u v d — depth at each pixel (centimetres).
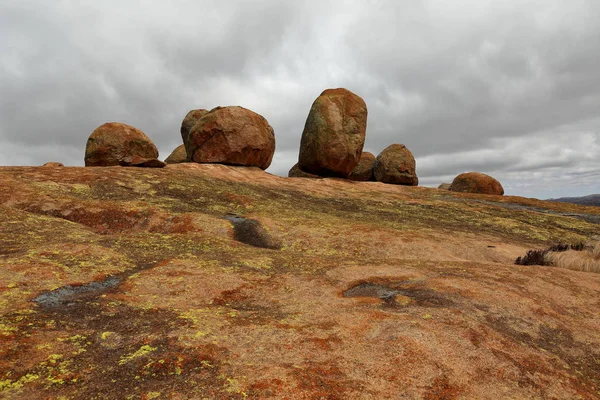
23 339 645
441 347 729
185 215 2138
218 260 1311
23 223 1545
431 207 3800
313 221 2377
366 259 1506
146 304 868
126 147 4047
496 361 721
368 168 6438
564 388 677
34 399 501
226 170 4262
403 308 946
